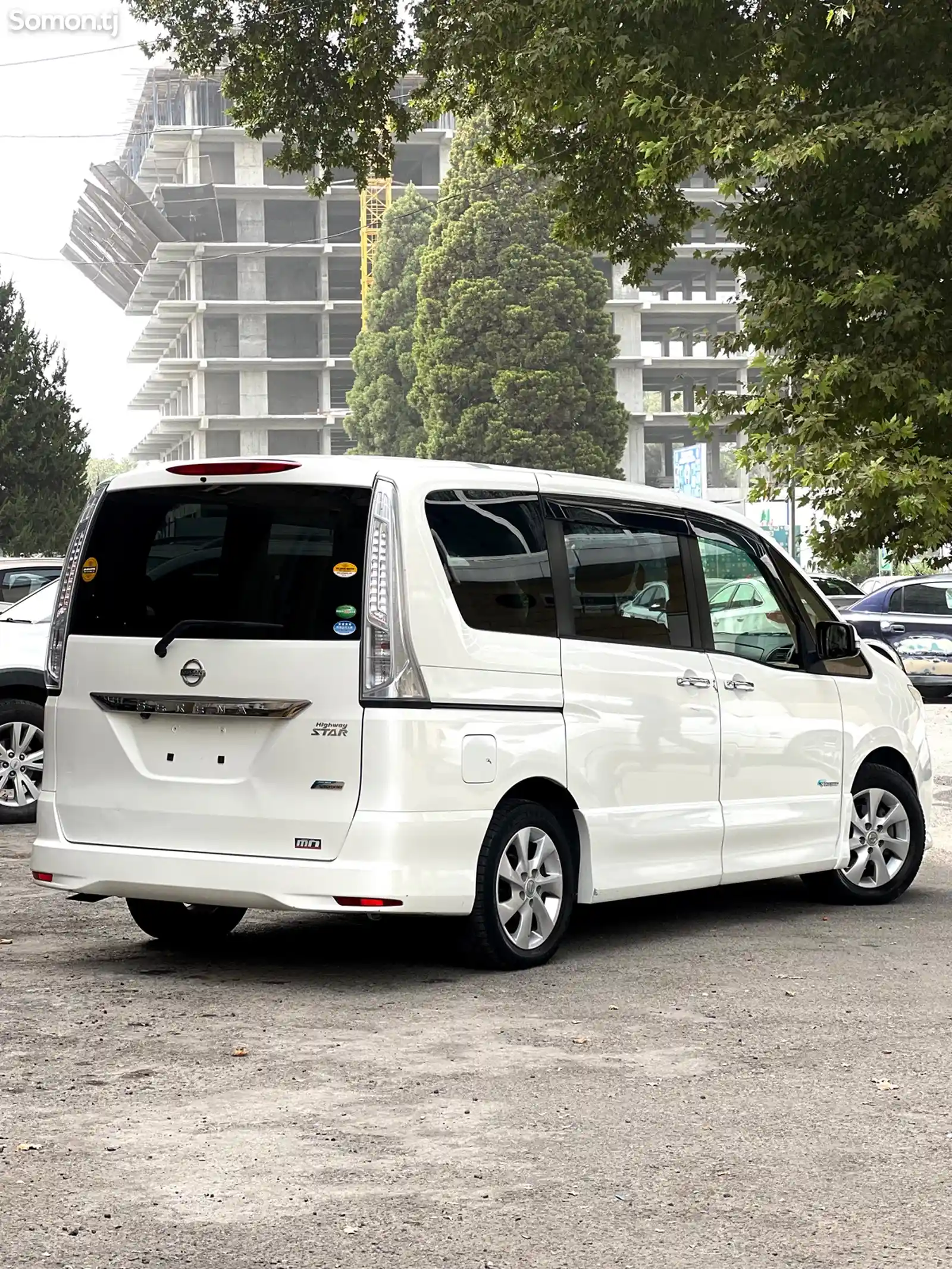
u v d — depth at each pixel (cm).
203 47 2058
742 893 956
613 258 1922
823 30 1351
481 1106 507
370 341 8500
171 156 11456
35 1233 396
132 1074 543
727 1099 517
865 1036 600
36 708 1230
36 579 1362
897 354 1345
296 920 851
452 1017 627
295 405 11338
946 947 779
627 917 866
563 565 744
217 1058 563
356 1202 418
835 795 884
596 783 742
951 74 1335
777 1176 442
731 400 1456
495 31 1574
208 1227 400
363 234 11269
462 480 706
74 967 722
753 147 1341
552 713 722
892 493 1305
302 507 681
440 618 677
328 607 668
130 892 700
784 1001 657
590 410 7050
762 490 1408
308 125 2064
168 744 695
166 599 702
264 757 671
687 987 684
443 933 809
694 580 819
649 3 1391
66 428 5300
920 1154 463
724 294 11494
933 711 2266
